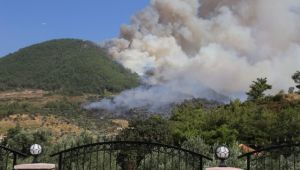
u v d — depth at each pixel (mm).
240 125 69312
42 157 24047
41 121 118875
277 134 67062
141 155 15562
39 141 45250
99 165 21406
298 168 18062
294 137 65188
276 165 18203
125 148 12914
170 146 12406
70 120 125375
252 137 67562
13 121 118312
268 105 93750
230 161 19547
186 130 64750
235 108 85562
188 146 25359
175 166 19516
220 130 62875
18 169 11617
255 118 76062
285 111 78375
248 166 11789
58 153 12609
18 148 44875
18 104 153000
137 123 56031
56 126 110625
